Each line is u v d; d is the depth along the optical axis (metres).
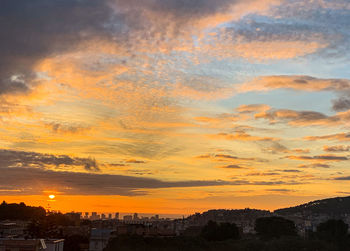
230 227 151.62
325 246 126.00
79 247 135.25
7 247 80.88
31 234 138.75
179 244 129.50
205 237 147.00
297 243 127.19
